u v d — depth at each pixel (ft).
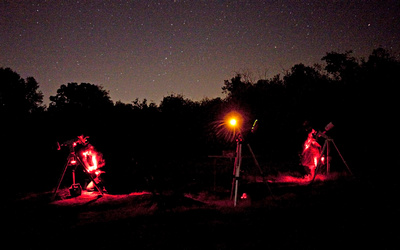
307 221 21.02
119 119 85.46
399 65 61.36
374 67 63.57
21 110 94.53
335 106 62.85
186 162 61.57
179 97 86.89
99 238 19.58
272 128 68.90
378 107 58.18
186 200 28.53
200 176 45.39
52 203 28.96
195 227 20.63
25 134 79.66
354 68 67.21
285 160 56.24
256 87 75.25
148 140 81.61
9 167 58.39
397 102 57.06
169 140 80.94
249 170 47.70
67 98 97.14
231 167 51.70
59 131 81.51
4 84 95.71
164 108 85.87
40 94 102.99
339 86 65.46
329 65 70.03
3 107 92.07
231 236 18.84
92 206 27.91
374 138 57.11
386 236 17.70
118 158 57.16
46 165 59.88
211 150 76.59
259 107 71.41
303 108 66.85
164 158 68.33
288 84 72.18
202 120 81.15
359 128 59.21
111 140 79.10
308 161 38.88
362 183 31.12
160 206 26.55
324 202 25.70
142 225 21.61
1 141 74.28
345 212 22.50
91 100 96.27
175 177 44.65
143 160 47.44
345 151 54.03
